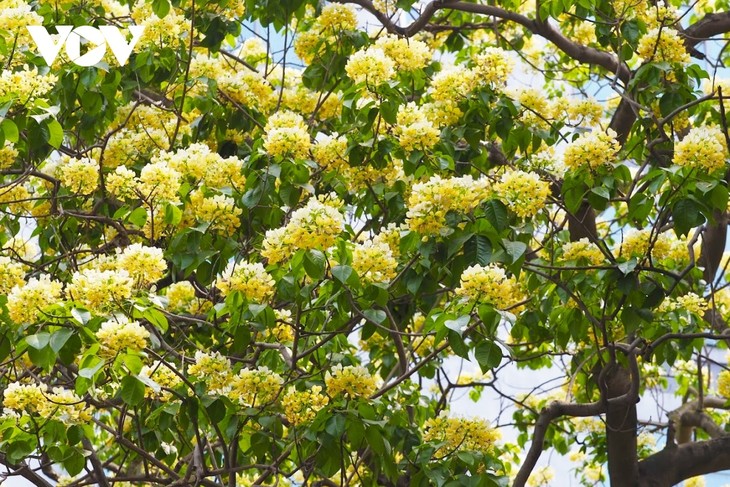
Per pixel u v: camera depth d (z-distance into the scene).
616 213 7.12
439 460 4.30
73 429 3.94
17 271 3.77
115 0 6.21
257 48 7.29
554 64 8.04
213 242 4.36
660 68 4.97
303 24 6.61
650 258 4.30
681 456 6.08
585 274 4.74
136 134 5.40
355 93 4.44
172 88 5.46
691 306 5.10
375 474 4.97
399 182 4.78
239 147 5.47
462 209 3.88
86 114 5.16
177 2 5.56
